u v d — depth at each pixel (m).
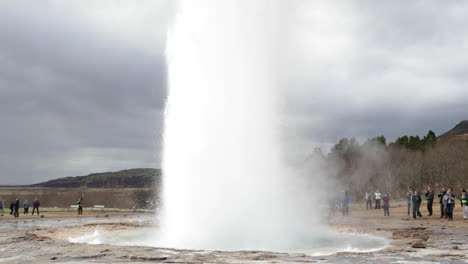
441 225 25.64
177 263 12.48
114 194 90.19
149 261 13.00
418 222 28.27
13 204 44.28
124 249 15.79
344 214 38.19
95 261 13.05
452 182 84.19
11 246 17.38
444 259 13.09
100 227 28.50
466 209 29.52
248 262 12.51
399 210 45.59
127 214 50.12
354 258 13.44
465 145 90.38
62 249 16.08
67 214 48.44
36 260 13.62
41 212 52.81
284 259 13.30
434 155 88.69
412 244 16.56
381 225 26.39
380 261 12.72
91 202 87.38
